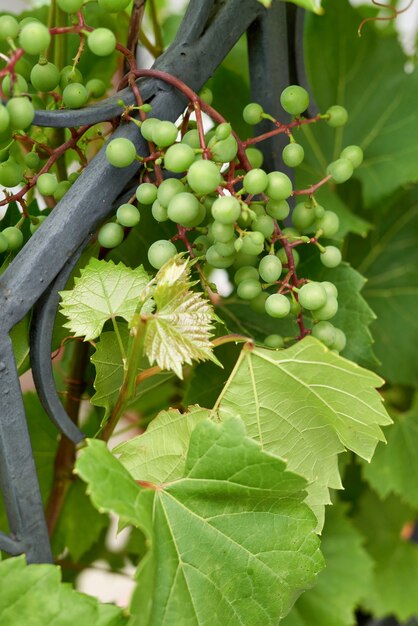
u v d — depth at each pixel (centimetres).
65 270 37
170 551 35
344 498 66
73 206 36
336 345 41
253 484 35
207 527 36
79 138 39
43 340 38
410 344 61
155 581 35
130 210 38
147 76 38
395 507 68
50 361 38
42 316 37
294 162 40
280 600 37
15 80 34
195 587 36
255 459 35
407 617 66
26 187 39
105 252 41
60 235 36
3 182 40
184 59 39
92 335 38
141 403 56
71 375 46
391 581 67
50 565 36
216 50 40
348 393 37
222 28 40
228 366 44
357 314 46
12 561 36
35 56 48
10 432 36
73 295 38
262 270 39
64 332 42
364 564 60
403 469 61
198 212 38
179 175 40
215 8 40
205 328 36
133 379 37
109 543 62
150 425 38
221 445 35
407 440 62
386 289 62
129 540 59
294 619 56
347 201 62
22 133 40
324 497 39
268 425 38
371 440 38
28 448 37
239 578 36
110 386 40
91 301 38
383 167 58
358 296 46
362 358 46
